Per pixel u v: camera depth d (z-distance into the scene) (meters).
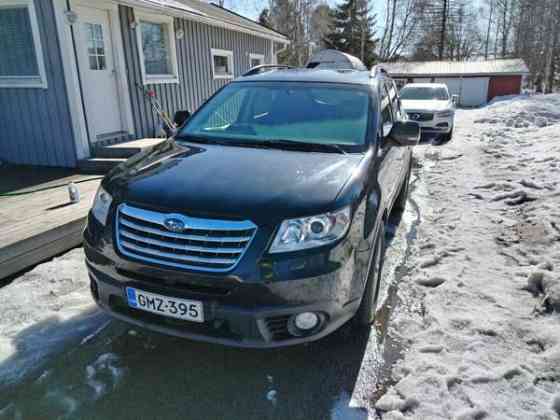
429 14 42.47
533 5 41.16
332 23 40.84
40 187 5.47
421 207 5.84
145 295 2.31
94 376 2.58
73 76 6.25
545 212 5.11
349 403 2.37
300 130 3.29
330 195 2.34
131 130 7.64
